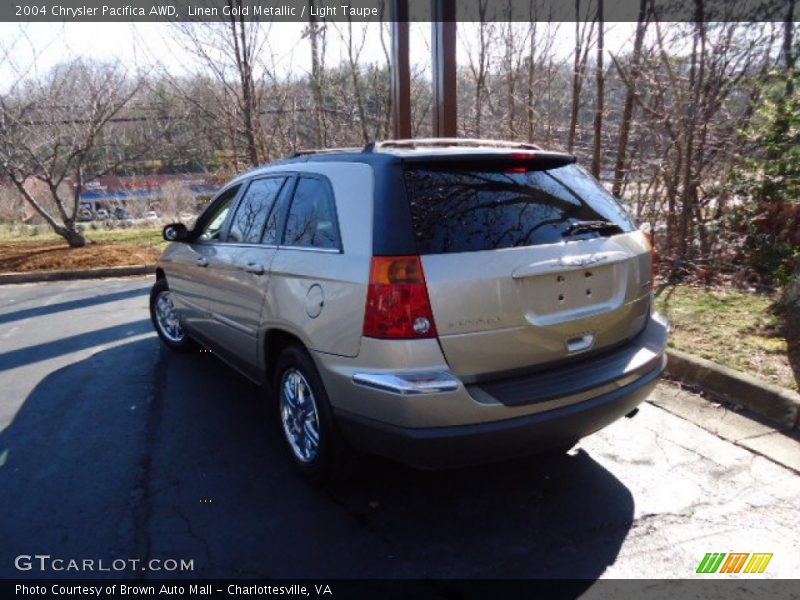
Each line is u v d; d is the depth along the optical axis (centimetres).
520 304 286
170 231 505
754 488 333
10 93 1166
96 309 786
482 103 1048
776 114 698
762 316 566
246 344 403
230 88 1096
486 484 345
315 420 336
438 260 276
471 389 280
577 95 878
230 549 292
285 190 377
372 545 294
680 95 714
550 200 319
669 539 294
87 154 1256
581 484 342
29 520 315
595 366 312
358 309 285
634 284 331
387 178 294
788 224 689
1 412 453
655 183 766
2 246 1224
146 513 321
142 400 472
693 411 423
